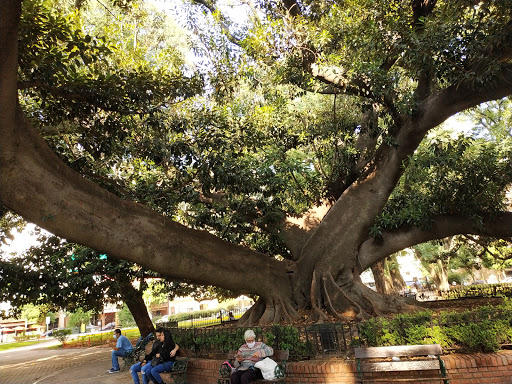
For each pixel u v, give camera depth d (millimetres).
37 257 12766
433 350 5598
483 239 17984
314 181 13531
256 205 11375
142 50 11211
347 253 11227
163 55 11547
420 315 6770
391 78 9898
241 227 12141
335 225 11461
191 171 11156
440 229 12125
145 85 9125
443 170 11125
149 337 11820
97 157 9852
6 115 5848
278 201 11273
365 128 12320
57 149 9555
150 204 11195
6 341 49000
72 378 10672
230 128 10578
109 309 55688
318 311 10070
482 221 11461
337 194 13430
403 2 10562
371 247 12531
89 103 8742
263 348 6273
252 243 14516
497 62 7695
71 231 7012
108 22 12039
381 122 14031
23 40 7273
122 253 7715
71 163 9336
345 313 10258
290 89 12484
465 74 7852
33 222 6762
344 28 11039
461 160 11406
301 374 6484
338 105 14430
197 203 12938
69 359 16578
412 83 15539
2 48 5492
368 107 10859
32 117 9555
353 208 11477
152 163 11859
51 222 6762
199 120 9875
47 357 19312
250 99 14977
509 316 6430
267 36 11172
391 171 11305
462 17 8484
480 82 7816
